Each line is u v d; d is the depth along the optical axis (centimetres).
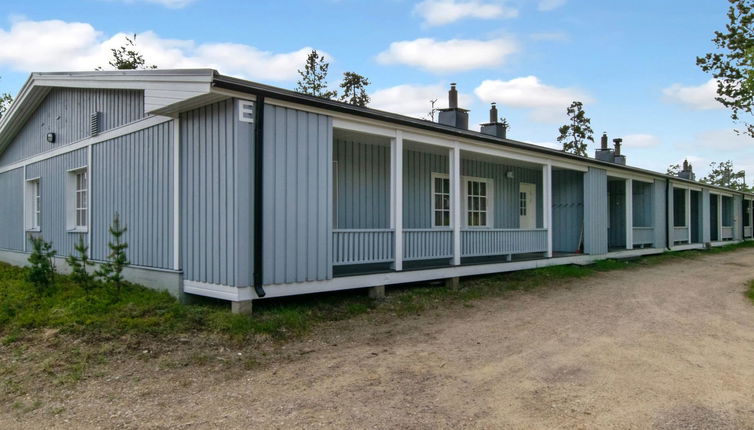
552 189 1485
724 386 462
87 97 990
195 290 691
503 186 1341
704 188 2056
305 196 689
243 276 623
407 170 1072
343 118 746
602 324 704
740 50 1090
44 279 794
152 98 710
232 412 395
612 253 1428
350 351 560
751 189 5388
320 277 706
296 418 384
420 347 580
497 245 1060
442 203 1161
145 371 482
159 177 768
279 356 536
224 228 640
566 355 553
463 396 430
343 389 445
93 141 957
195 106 681
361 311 729
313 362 520
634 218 1712
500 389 448
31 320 612
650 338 630
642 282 1111
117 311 648
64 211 1069
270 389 444
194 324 606
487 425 374
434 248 907
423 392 439
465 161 1220
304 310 691
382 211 1005
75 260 789
